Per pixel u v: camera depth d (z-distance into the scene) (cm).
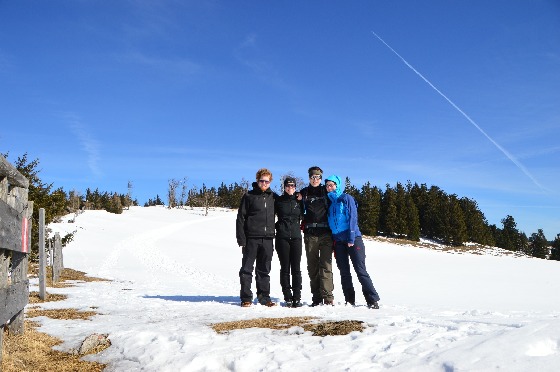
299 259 691
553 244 8994
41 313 612
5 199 380
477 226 8050
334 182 682
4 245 349
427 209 7938
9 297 373
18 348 404
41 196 1475
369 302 639
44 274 774
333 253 724
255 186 688
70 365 382
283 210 688
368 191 7469
